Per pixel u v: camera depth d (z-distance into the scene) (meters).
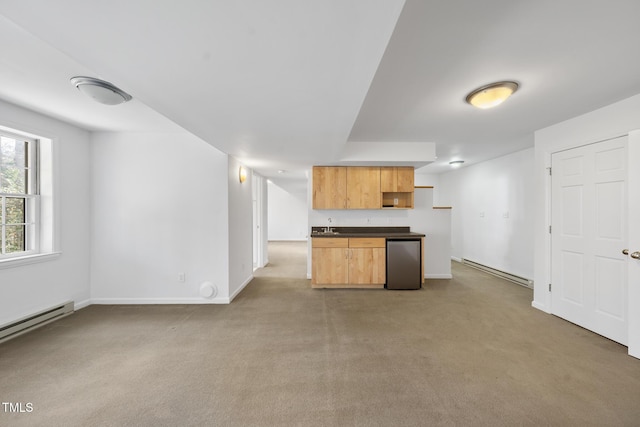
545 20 1.48
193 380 2.00
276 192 10.96
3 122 2.57
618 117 2.57
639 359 2.27
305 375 2.07
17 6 1.03
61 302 3.21
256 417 1.65
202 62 1.45
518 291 4.29
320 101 1.96
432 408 1.72
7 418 1.62
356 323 3.04
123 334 2.75
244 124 2.48
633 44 1.71
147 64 1.47
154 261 3.67
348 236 4.43
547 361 2.26
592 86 2.28
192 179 3.70
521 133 3.66
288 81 1.66
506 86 2.21
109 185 3.63
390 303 3.73
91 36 1.22
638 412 1.68
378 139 4.02
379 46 1.30
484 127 3.41
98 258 3.63
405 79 2.17
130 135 3.65
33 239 2.99
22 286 2.78
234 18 1.10
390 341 2.62
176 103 2.01
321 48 1.32
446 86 2.29
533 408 1.72
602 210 2.71
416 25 1.51
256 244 6.16
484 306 3.60
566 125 3.09
